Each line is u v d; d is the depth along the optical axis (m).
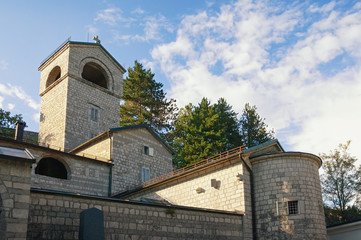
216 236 21.45
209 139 48.94
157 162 36.78
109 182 31.39
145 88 58.22
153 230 18.69
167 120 58.25
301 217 22.47
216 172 25.50
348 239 25.92
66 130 36.75
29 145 26.78
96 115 40.47
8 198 13.26
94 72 45.56
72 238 15.98
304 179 23.69
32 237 14.74
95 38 44.22
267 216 23.25
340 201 41.69
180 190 27.28
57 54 41.28
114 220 17.38
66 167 29.12
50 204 15.70
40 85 42.75
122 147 33.44
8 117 45.47
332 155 43.84
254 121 55.34
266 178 24.12
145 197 29.52
